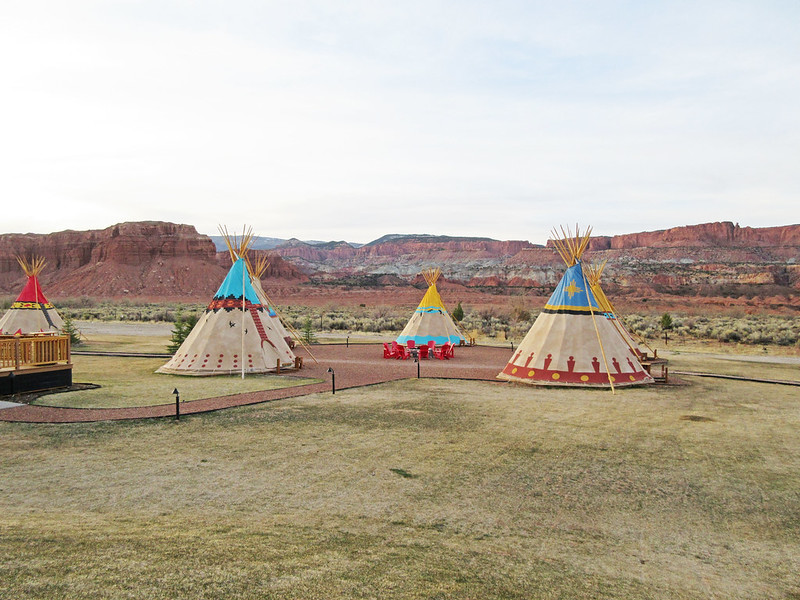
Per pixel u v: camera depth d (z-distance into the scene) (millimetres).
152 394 16562
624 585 5727
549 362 19047
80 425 12602
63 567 5398
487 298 115562
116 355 27094
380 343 35031
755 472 9703
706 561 6410
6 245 152750
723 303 99938
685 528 7363
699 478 9359
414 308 88250
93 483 8664
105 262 142375
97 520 7004
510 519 7488
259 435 11828
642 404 15742
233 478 8992
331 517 7359
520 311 55094
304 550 6160
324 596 5055
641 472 9625
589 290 20156
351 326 49500
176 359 21516
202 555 5848
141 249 145875
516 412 14469
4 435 11664
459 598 5199
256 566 5633
